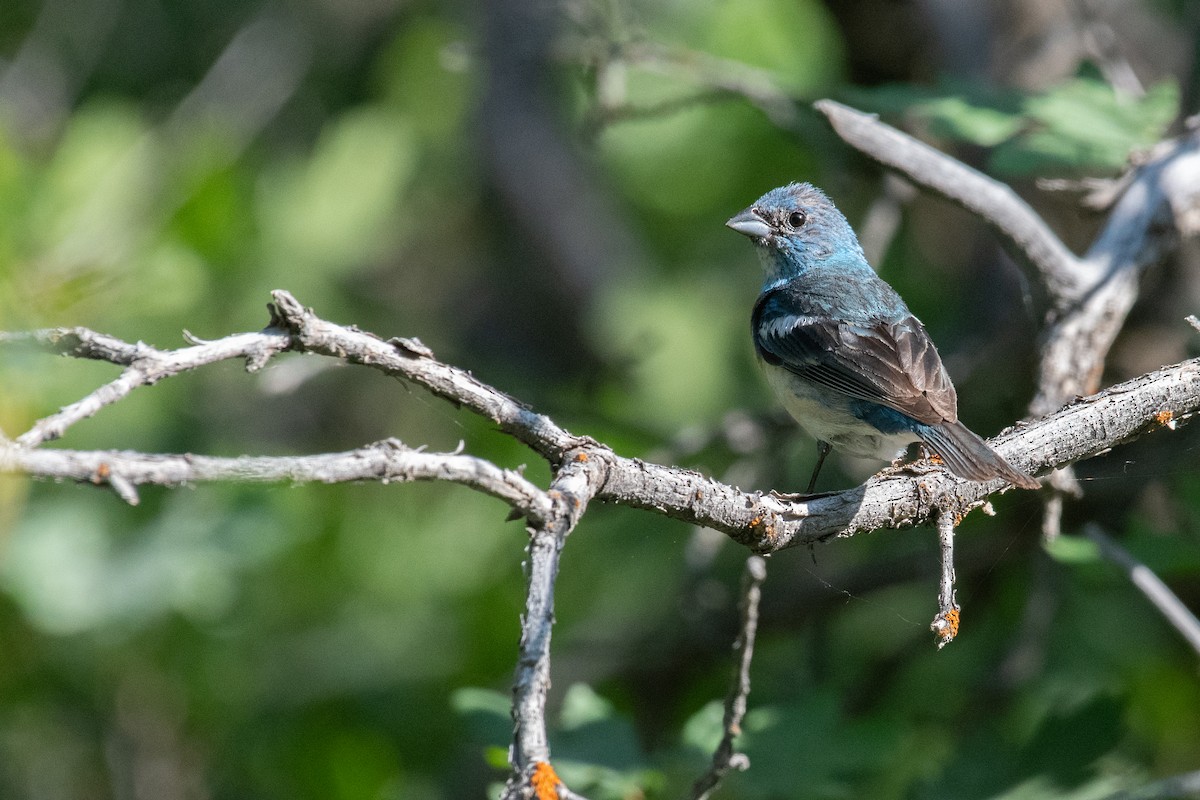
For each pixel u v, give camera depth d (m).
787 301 10.10
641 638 12.60
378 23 18.00
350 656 12.68
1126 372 12.28
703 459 13.15
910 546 13.16
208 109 15.09
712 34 14.82
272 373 11.09
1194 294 12.13
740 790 8.33
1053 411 7.71
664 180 16.17
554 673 12.84
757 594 6.08
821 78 14.72
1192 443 10.59
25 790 12.01
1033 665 11.05
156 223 11.60
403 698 12.66
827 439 9.66
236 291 12.17
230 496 11.38
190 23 16.73
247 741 12.17
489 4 17.02
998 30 12.65
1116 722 8.55
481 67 17.05
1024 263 8.63
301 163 15.45
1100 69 10.02
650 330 15.25
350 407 16.64
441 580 13.09
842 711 10.27
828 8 12.81
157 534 11.19
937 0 12.59
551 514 5.36
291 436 16.30
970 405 12.05
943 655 12.57
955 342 12.90
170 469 4.67
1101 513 11.26
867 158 8.74
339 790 12.11
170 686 11.88
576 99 17.66
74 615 10.83
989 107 9.38
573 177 17.72
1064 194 9.60
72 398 11.51
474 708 8.42
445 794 12.32
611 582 13.84
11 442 4.61
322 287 12.93
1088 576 11.19
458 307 18.53
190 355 5.21
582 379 15.66
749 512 6.68
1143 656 12.20
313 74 17.45
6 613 11.20
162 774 11.98
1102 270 8.62
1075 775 8.46
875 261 11.61
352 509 12.92
